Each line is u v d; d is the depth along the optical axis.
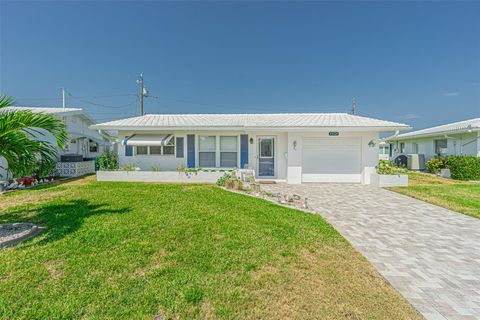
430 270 5.08
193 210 8.78
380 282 4.54
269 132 18.34
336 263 5.19
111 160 18.38
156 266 4.74
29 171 6.67
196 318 3.40
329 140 17.86
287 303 3.80
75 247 5.46
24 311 3.42
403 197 12.73
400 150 34.62
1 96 6.48
